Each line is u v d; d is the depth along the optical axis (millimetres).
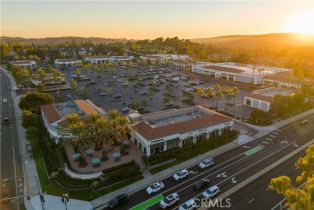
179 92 122625
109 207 43094
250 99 101625
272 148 66375
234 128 79438
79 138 55188
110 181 49969
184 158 60062
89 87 130375
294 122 85562
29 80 129625
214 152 63844
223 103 106688
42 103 87000
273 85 139250
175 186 49688
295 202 28906
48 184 49156
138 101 106625
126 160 58000
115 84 137375
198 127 67188
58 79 137875
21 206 43250
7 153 60938
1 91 120062
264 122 82812
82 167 54250
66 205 42000
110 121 58312
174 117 74500
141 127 64250
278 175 53656
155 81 144750
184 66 190625
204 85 139125
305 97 104250
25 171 53500
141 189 48594
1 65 197375
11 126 77438
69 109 79875
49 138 67188
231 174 54156
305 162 36875
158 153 60562
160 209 43219
